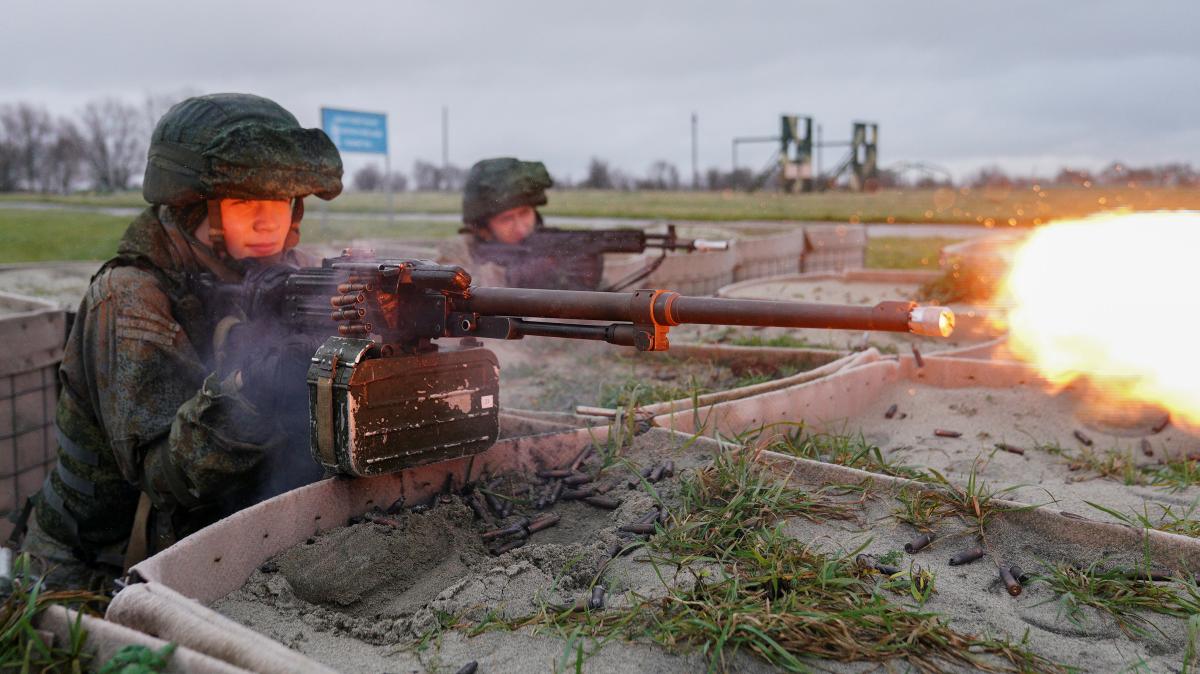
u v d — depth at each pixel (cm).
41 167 7962
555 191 6347
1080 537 272
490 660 221
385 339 285
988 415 453
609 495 321
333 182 370
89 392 344
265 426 310
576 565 263
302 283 307
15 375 496
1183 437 417
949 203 2902
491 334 281
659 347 254
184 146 343
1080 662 216
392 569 280
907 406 469
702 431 346
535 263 652
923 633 217
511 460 338
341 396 274
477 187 660
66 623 205
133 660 185
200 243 351
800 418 422
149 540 344
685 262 1004
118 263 347
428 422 291
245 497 338
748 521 281
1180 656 220
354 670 218
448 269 278
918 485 302
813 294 921
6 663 200
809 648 213
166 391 332
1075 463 388
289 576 266
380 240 1096
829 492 310
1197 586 245
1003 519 284
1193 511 324
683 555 266
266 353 311
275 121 363
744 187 6238
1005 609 242
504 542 296
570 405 496
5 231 2261
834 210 3256
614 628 225
